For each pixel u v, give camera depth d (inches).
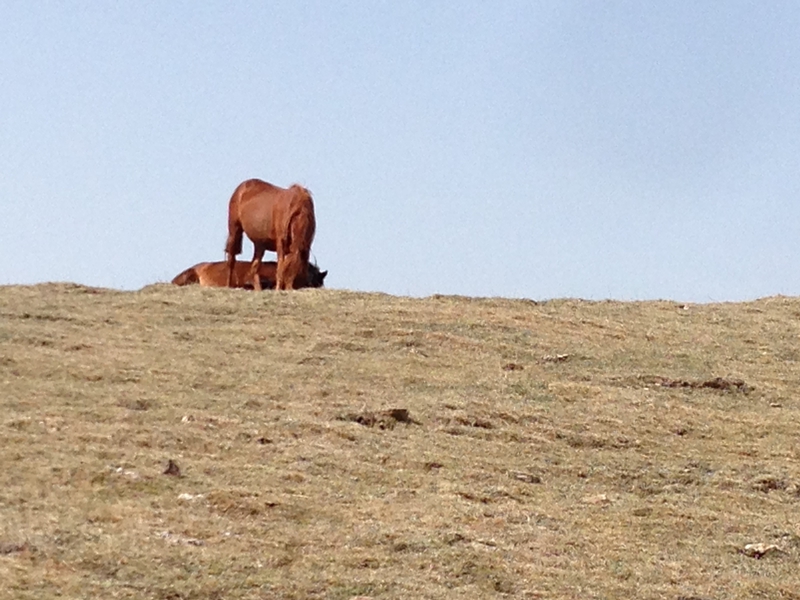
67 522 466.6
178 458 565.0
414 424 665.0
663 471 638.5
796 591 492.4
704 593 478.6
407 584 448.8
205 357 752.3
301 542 481.1
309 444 610.9
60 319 821.9
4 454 538.0
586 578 479.8
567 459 642.2
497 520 537.0
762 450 680.4
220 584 427.2
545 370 787.4
